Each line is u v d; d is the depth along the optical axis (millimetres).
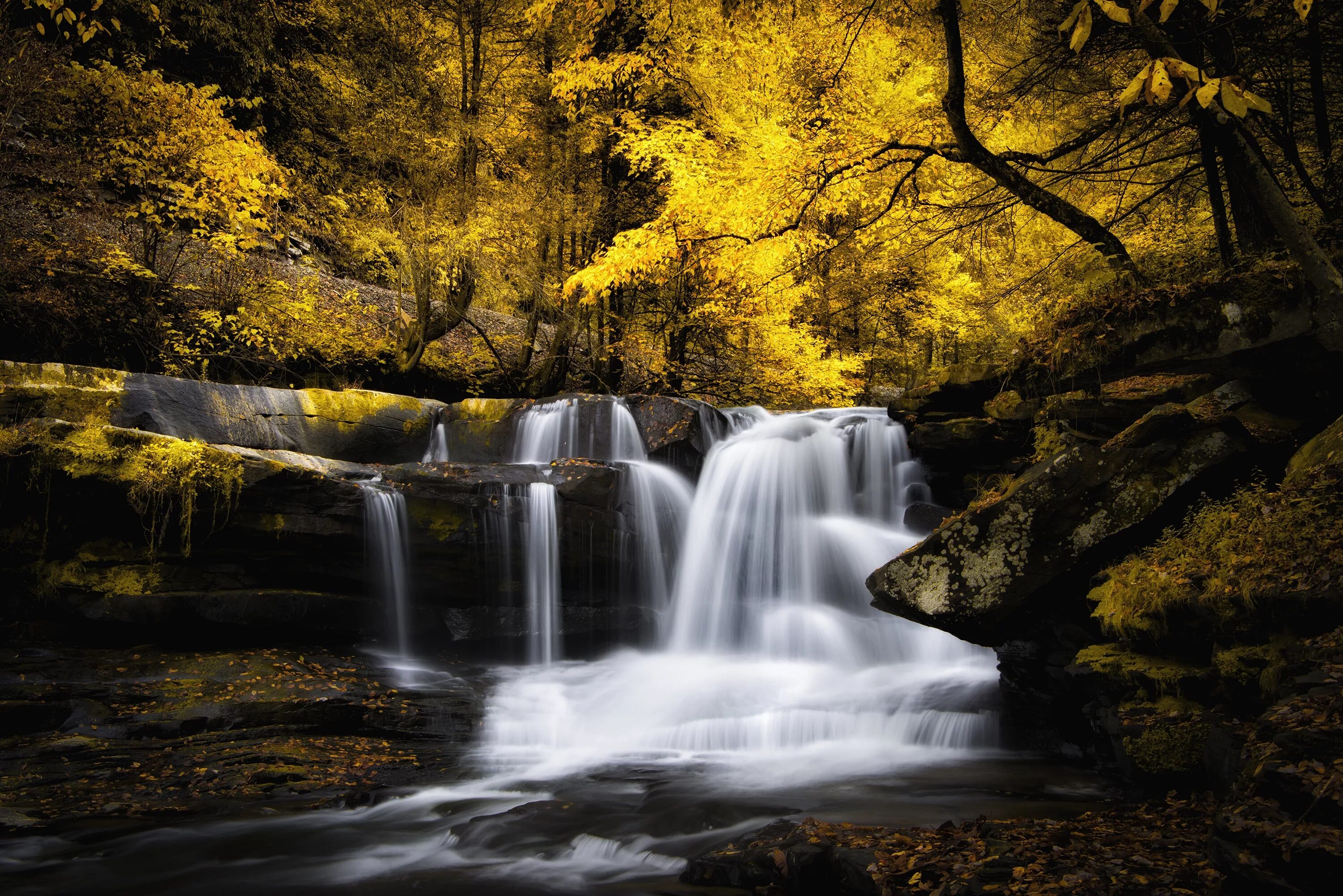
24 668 8453
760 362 18125
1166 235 10984
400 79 16109
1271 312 7266
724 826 5949
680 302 17781
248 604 9586
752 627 11516
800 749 8203
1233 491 6715
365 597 10383
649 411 12961
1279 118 9070
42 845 5887
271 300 14523
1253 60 8430
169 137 12820
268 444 11719
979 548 7152
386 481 10961
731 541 12234
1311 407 7180
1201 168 9383
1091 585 6820
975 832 4855
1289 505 5582
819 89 12562
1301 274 7141
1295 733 3656
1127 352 8406
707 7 12977
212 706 8055
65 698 8039
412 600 10680
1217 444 6633
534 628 10977
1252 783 3709
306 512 9977
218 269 14867
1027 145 10969
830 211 10625
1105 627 6195
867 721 8289
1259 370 7414
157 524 9469
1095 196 11492
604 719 8945
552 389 17688
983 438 9867
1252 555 5348
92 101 13094
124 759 7273
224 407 11352
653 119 15664
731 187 9812
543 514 11109
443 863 5656
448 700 8938
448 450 13453
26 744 7371
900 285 18797
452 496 10766
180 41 17312
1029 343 9523
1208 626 5430
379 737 8359
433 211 15109
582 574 11320
